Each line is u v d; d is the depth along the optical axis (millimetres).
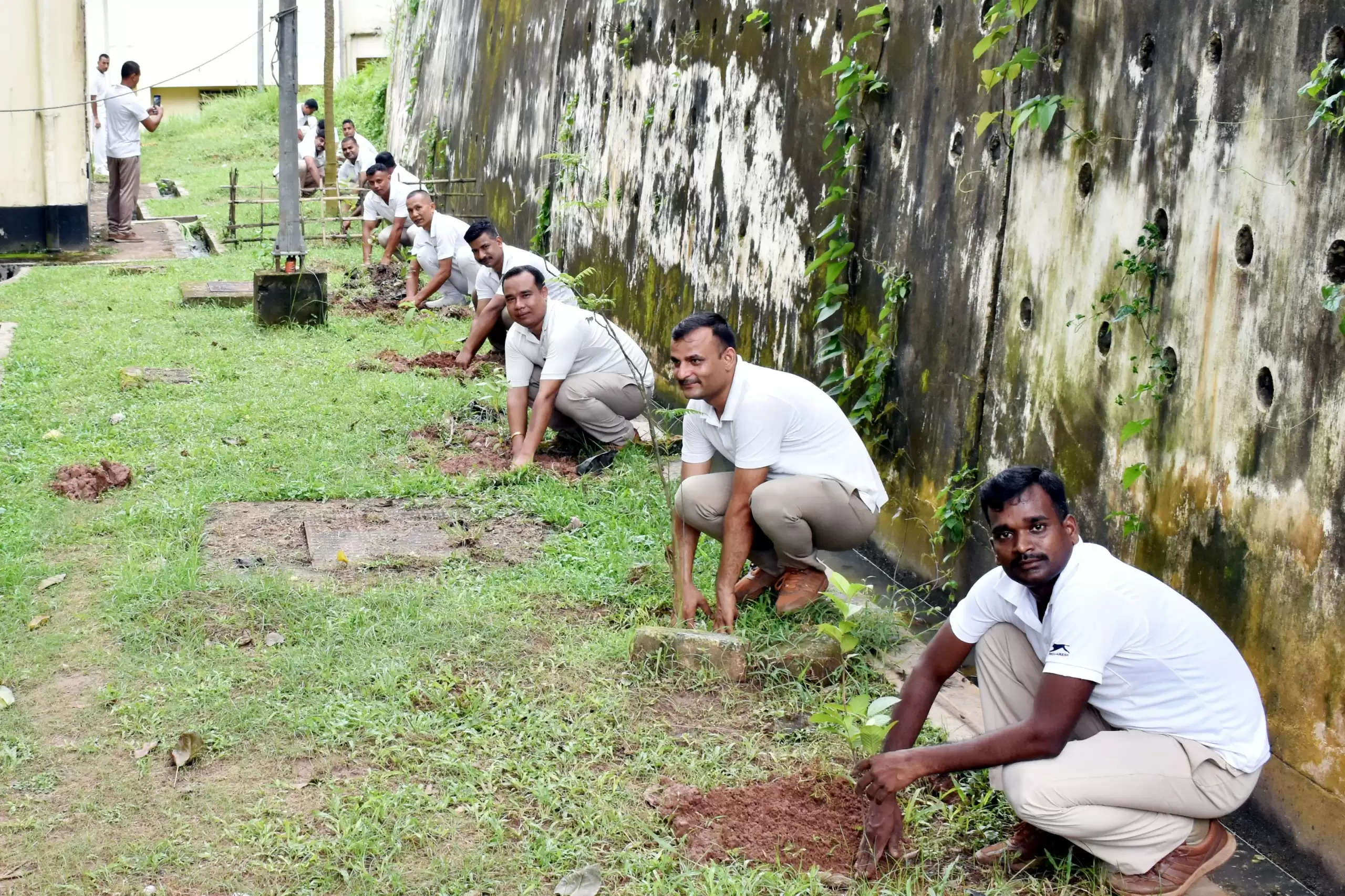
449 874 3332
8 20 13461
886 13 5902
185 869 3340
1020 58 4582
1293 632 3459
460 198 15688
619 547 5688
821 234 6211
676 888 3287
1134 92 4141
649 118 9172
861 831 3566
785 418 4770
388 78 24859
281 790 3730
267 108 25438
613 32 10117
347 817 3543
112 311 10648
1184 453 3883
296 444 7086
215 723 4074
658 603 5070
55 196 14016
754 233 7305
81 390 8047
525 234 12805
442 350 9500
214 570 5312
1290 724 3488
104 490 6254
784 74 6949
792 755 3975
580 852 3412
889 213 5852
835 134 6324
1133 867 3254
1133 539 4121
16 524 5695
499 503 6301
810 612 4988
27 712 4152
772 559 5184
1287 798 3506
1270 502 3529
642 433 7828
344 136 17797
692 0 8406
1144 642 3178
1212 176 3766
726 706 4285
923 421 5523
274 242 14445
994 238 4980
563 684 4391
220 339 9680
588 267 10609
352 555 5562
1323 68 3229
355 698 4242
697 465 5012
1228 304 3693
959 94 5246
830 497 4855
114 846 3441
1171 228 3947
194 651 4578
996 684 3510
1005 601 3430
